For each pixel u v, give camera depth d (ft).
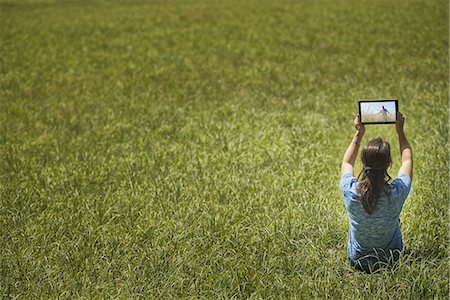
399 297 20.54
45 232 25.77
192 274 21.98
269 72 55.52
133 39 73.51
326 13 83.76
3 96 52.31
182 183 30.04
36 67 61.67
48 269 22.89
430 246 22.91
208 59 62.34
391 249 22.02
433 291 20.47
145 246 24.17
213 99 48.14
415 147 33.24
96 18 88.43
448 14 76.13
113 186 30.78
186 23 82.53
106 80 56.13
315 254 22.89
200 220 25.75
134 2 104.68
